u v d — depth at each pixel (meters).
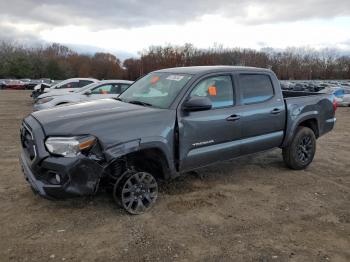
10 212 4.70
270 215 4.81
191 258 3.76
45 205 4.90
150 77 5.83
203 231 4.32
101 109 4.83
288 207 5.09
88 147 4.16
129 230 4.29
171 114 4.81
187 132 4.93
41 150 4.18
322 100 6.99
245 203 5.18
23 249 3.86
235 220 4.64
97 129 4.27
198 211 4.86
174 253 3.84
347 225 4.59
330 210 5.04
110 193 4.93
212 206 5.04
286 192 5.65
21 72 82.44
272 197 5.43
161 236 4.18
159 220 4.57
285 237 4.25
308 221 4.68
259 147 5.93
